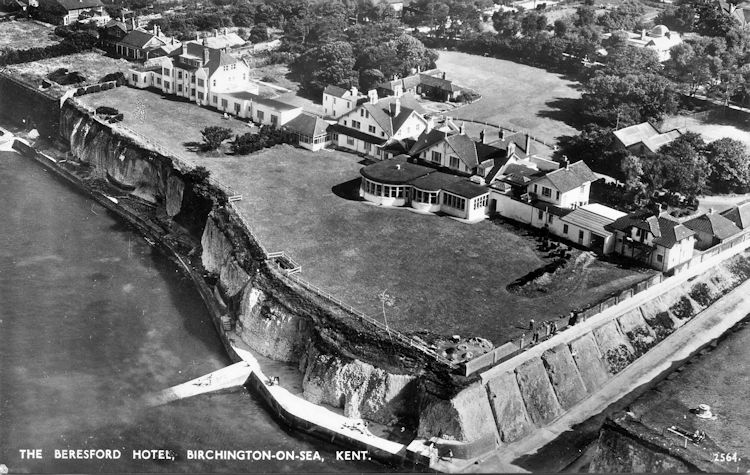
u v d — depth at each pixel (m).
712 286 159.50
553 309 143.75
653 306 149.00
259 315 144.75
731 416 118.44
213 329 152.25
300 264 154.88
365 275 152.12
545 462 119.81
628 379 136.75
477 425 122.81
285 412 129.12
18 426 124.62
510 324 139.00
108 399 131.88
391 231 168.75
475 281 151.50
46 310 153.50
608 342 140.00
